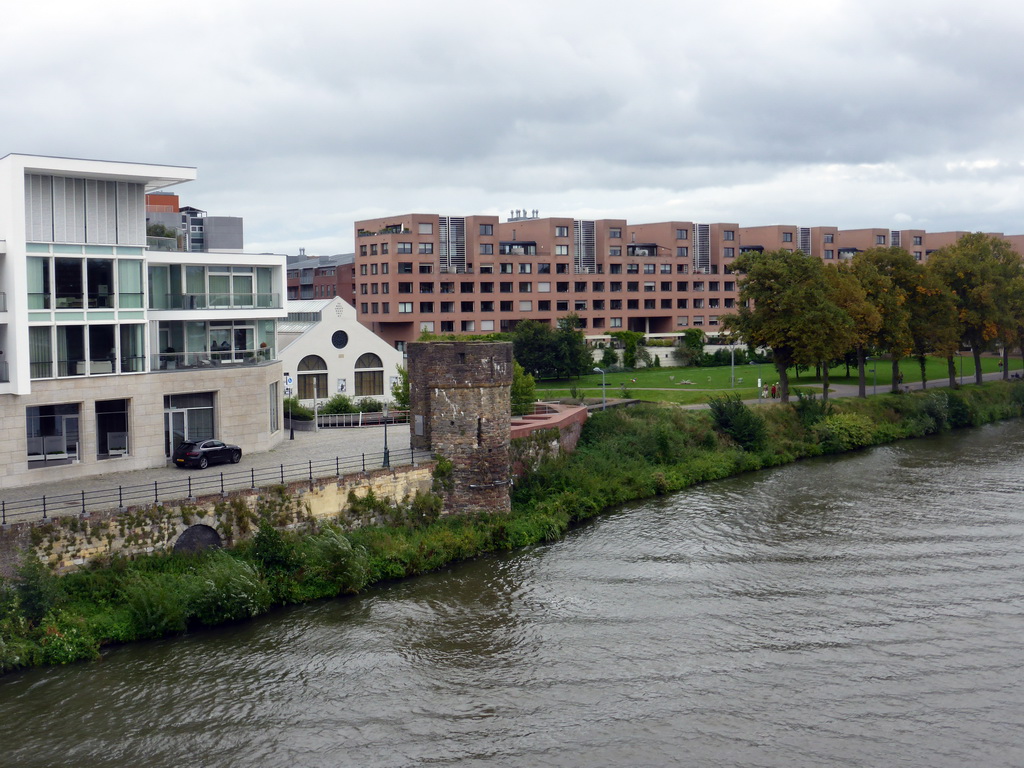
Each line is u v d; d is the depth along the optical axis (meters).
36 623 33.47
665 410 70.25
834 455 71.25
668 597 40.00
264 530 39.19
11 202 40.06
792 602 39.47
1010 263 102.69
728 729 29.55
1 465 40.41
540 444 55.53
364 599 39.41
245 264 52.00
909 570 43.16
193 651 34.31
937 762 27.75
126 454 45.16
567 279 135.12
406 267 122.88
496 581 41.69
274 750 28.44
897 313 83.12
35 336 41.59
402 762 27.92
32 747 28.27
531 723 30.00
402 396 69.75
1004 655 34.47
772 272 76.12
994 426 85.75
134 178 44.00
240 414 49.62
